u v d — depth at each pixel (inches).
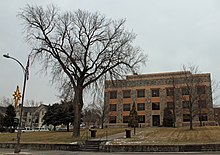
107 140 1220.5
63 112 2177.7
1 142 1306.6
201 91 2445.9
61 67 1380.4
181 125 2583.7
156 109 2783.0
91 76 1417.3
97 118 3139.8
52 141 1285.7
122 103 2910.9
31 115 4448.8
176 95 2701.8
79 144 1148.5
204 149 976.9
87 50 1407.5
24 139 1438.2
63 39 1392.7
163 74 2849.4
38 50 1363.2
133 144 1082.1
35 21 1392.7
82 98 1418.6
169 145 1004.6
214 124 2474.2
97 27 1432.1
